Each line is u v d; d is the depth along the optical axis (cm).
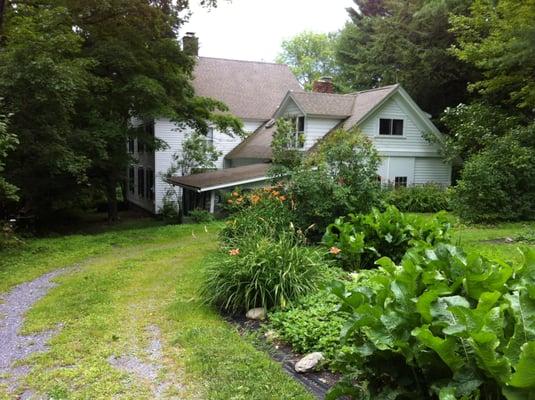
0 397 361
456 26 1836
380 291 300
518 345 213
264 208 885
